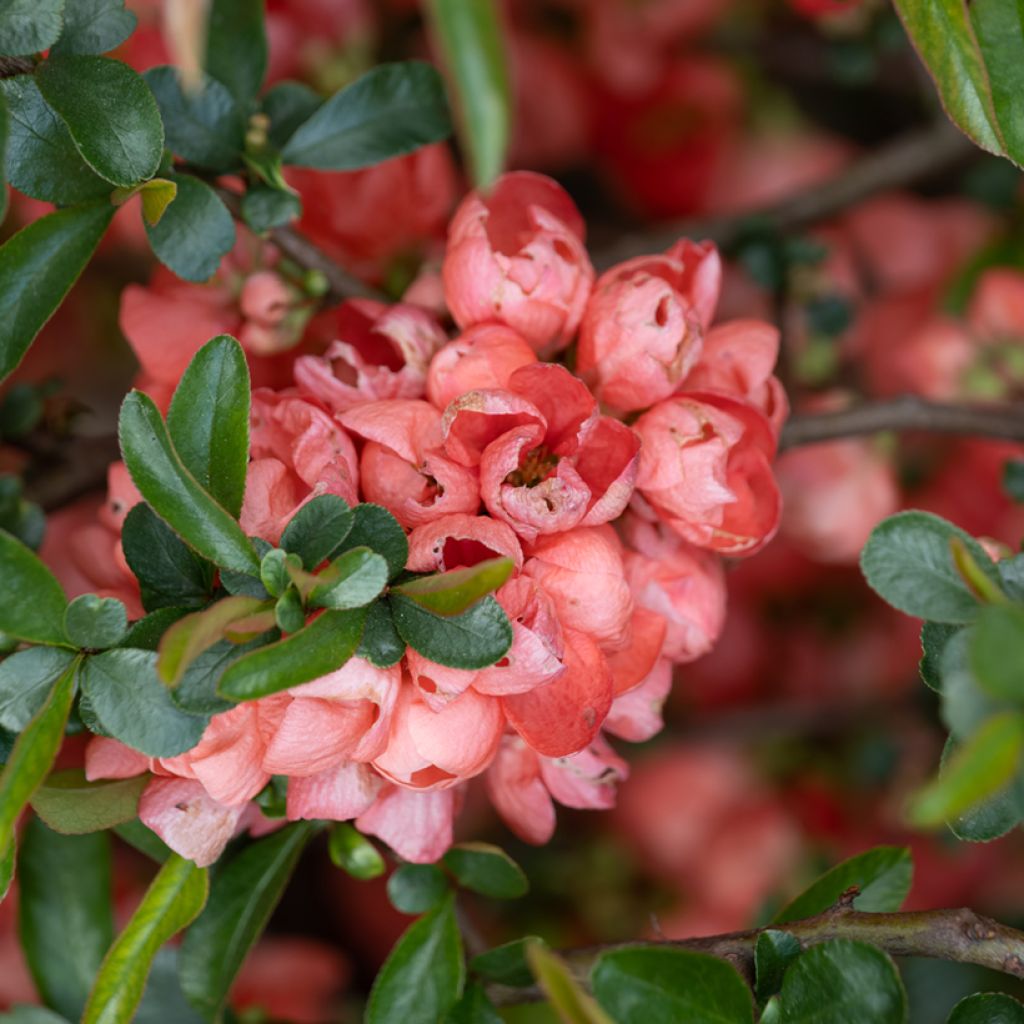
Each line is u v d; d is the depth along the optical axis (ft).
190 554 1.80
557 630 1.80
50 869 2.06
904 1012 1.78
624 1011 1.77
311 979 2.53
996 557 1.92
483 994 1.92
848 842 2.71
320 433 1.86
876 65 2.48
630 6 2.82
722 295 2.84
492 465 1.81
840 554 2.55
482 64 1.60
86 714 1.78
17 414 2.19
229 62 1.98
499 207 1.99
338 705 1.78
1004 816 1.77
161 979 2.06
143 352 2.03
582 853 2.68
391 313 1.93
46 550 2.32
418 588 1.76
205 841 1.84
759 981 1.83
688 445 1.90
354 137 2.00
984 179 2.59
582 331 1.93
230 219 1.90
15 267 1.83
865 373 2.71
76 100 1.81
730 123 2.96
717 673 2.85
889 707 2.74
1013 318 2.54
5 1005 2.33
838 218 2.82
